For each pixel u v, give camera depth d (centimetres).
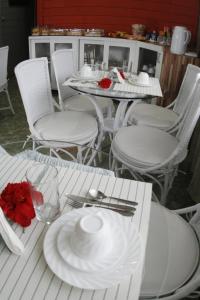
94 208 86
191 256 109
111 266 68
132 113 241
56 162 153
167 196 215
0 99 387
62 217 82
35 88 207
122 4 365
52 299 62
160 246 112
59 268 68
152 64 346
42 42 363
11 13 450
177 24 330
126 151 177
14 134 296
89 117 222
